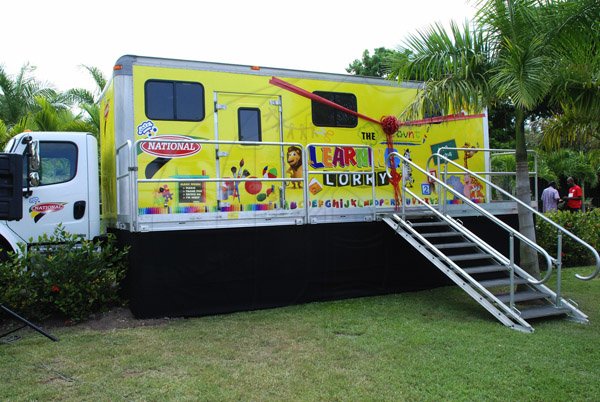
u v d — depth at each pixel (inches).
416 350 194.4
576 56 257.6
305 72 300.0
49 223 272.1
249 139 284.8
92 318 239.8
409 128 330.3
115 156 273.4
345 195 305.4
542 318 246.5
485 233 339.0
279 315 245.6
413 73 286.8
